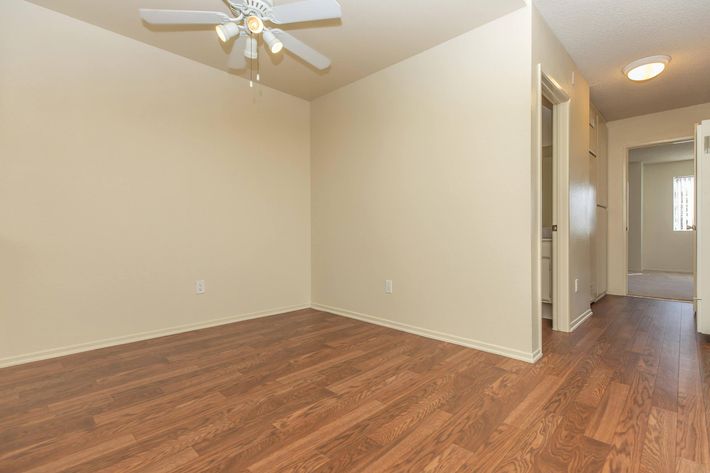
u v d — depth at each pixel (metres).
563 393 1.84
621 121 4.77
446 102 2.72
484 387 1.92
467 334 2.61
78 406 1.73
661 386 1.90
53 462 1.31
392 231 3.13
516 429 1.51
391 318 3.15
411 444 1.42
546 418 1.60
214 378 2.06
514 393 1.84
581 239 3.35
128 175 2.71
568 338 2.78
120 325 2.68
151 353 2.47
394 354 2.45
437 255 2.79
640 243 7.32
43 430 1.52
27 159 2.29
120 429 1.53
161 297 2.88
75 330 2.48
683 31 2.69
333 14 1.90
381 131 3.21
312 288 3.97
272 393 1.87
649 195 7.85
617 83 3.63
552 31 2.66
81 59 2.50
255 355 2.44
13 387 1.94
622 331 2.97
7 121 2.23
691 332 2.93
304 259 3.93
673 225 7.60
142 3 2.29
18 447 1.40
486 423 1.57
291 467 1.29
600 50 2.96
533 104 2.31
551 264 3.28
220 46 2.82
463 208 2.62
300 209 3.89
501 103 2.41
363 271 3.39
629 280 6.14
